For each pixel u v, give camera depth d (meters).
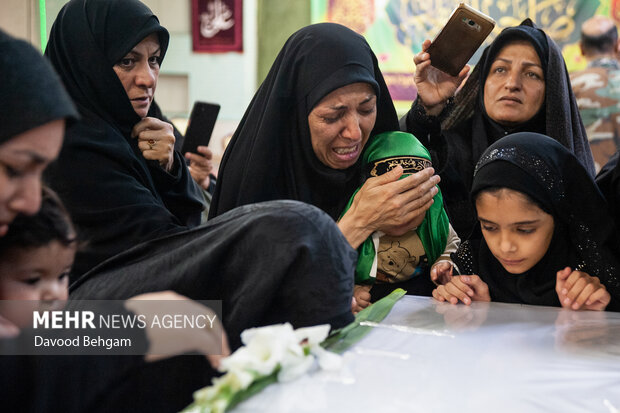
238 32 5.49
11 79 0.86
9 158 0.86
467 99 2.40
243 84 5.56
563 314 1.42
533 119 2.24
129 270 1.13
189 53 5.55
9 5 2.94
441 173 2.14
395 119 1.94
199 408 0.77
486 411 0.83
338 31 1.76
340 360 0.94
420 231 1.78
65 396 0.97
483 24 2.02
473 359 1.04
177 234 1.17
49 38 2.05
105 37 1.94
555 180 1.54
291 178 1.79
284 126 1.78
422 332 1.20
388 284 1.83
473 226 1.96
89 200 1.72
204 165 2.56
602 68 4.60
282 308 1.07
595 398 0.88
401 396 0.87
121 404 1.01
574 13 4.91
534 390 0.90
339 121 1.69
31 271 1.00
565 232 1.62
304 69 1.74
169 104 5.62
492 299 1.70
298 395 0.86
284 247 1.03
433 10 5.26
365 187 1.70
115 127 1.96
